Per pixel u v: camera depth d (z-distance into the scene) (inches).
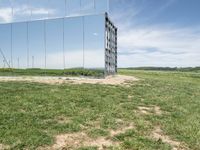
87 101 288.5
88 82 517.7
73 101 282.4
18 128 176.9
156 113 253.9
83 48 640.4
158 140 170.2
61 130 180.4
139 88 452.4
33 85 420.5
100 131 181.6
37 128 180.9
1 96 293.3
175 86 546.9
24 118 202.7
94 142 162.7
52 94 319.6
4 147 146.6
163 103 308.7
